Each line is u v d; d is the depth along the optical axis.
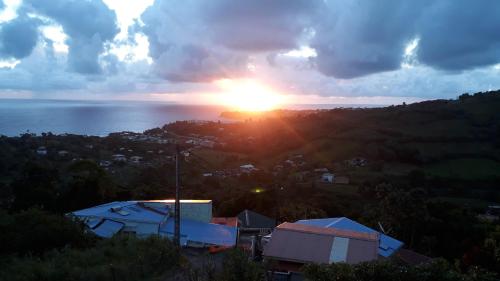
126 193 26.95
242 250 9.19
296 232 14.54
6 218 12.91
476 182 51.09
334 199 42.44
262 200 30.27
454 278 8.03
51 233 12.61
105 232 15.47
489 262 19.47
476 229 27.30
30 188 22.48
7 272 9.99
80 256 11.19
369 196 45.56
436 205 32.00
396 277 8.09
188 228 17.80
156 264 10.62
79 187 23.23
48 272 9.75
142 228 16.69
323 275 8.30
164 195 30.77
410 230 26.33
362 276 8.19
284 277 12.45
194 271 8.77
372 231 17.41
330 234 14.41
